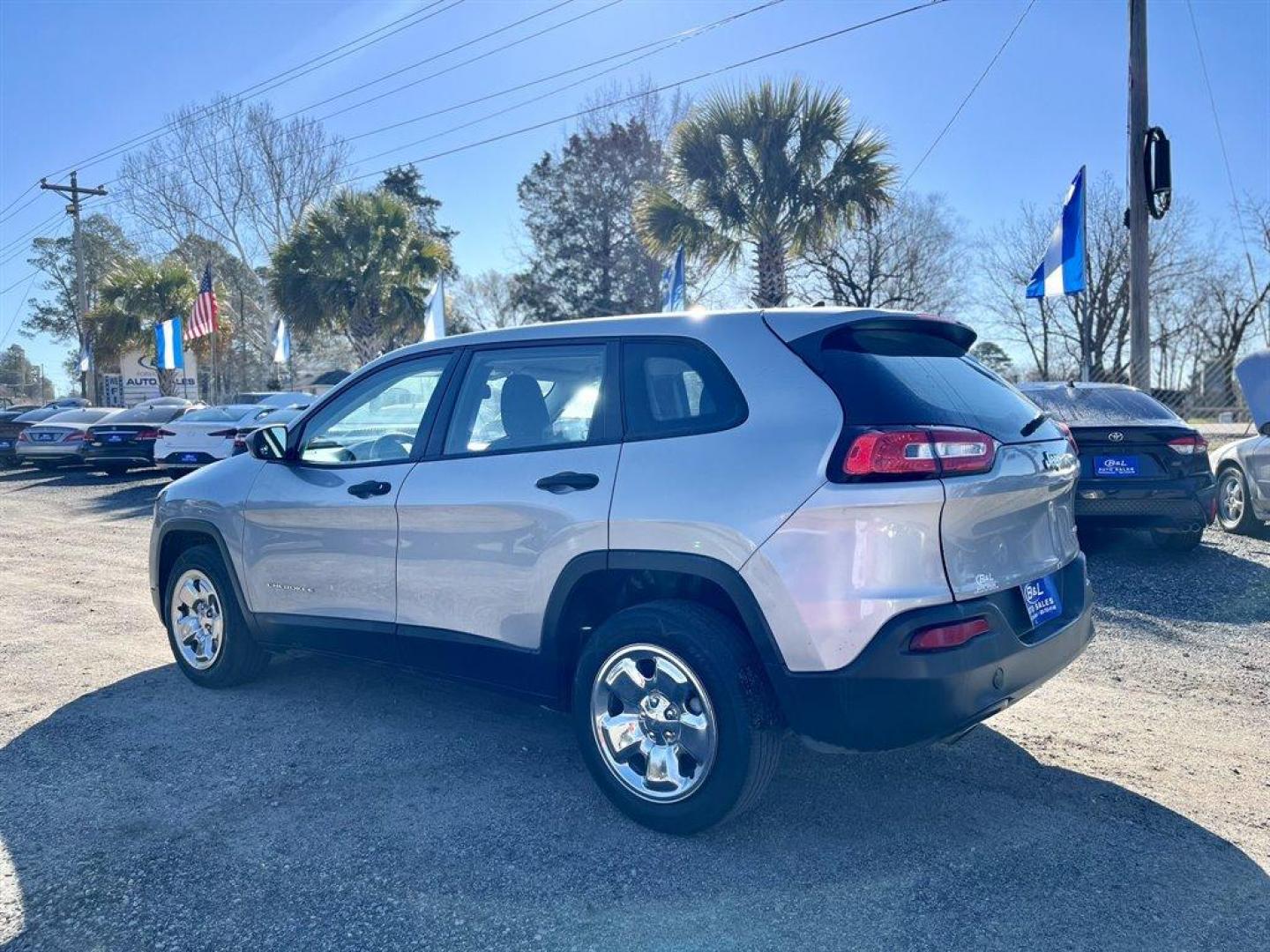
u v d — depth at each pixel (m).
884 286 35.75
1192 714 4.75
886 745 3.15
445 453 4.20
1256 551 8.31
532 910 3.04
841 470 3.14
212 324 28.28
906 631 3.08
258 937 2.90
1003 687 3.31
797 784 3.98
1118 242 37.56
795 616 3.17
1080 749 4.33
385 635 4.33
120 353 36.69
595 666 3.62
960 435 3.23
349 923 2.97
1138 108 12.59
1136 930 2.92
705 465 3.41
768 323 3.55
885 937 2.88
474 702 4.99
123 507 14.43
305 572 4.62
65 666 5.72
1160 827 3.59
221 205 39.19
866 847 3.43
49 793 3.89
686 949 2.84
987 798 3.84
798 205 17.20
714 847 3.43
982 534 3.32
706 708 3.35
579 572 3.64
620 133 41.56
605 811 3.71
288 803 3.79
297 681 5.36
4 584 8.41
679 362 3.65
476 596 3.99
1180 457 7.57
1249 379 8.63
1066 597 3.83
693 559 3.36
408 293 25.62
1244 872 3.26
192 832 3.55
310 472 4.70
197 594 5.23
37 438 20.31
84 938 2.90
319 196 38.72
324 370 45.00
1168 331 39.28
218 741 4.45
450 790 3.91
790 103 16.84
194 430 16.30
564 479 3.71
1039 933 2.90
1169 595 6.95
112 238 57.12
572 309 43.41
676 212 17.59
